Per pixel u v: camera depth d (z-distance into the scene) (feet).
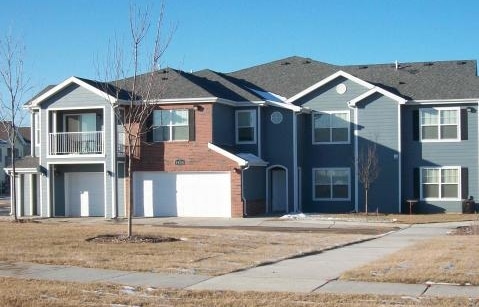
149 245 58.95
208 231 76.28
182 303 34.17
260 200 115.24
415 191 117.50
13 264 47.37
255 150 117.29
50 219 107.86
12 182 105.40
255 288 38.65
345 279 41.32
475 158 115.24
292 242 65.36
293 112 117.29
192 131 109.81
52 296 35.65
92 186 114.73
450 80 121.08
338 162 119.55
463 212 114.62
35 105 113.60
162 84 108.37
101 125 113.70
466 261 46.85
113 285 39.27
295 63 140.46
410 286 38.68
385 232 81.71
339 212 118.73
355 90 118.62
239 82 132.26
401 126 117.29
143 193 111.86
